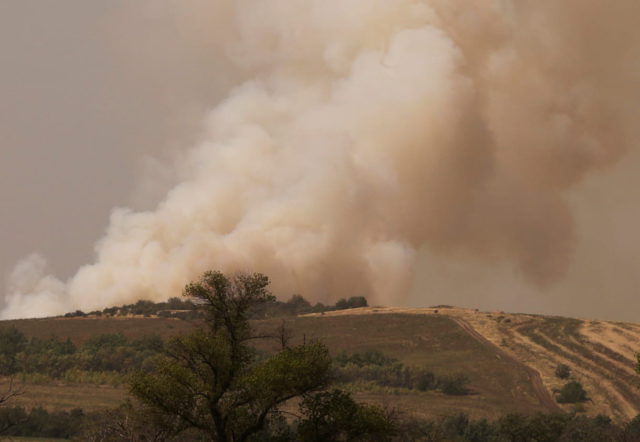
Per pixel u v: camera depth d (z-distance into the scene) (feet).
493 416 472.03
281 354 152.76
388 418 163.84
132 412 161.17
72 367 582.35
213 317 155.12
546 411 496.23
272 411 154.71
